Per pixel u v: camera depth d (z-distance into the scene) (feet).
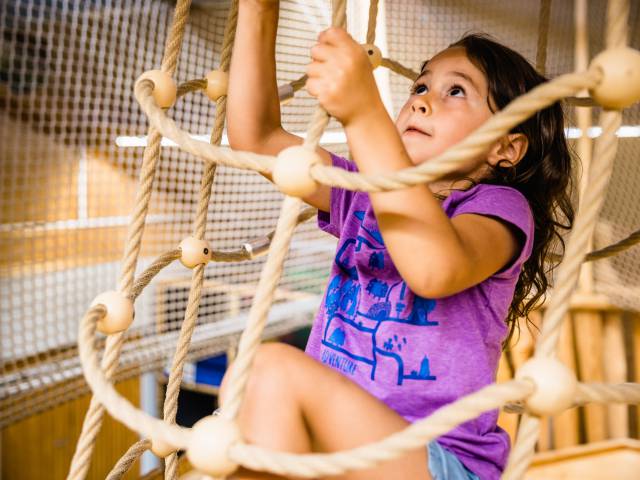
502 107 2.78
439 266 1.89
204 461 1.54
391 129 1.87
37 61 8.87
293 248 9.87
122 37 9.11
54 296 8.07
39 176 8.64
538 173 3.08
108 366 2.21
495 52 2.89
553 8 8.20
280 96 2.94
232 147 2.81
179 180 9.32
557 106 3.18
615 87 1.58
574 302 6.97
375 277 2.61
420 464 2.02
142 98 2.03
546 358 1.58
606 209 7.45
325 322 2.72
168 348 8.32
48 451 8.27
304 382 1.90
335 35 1.83
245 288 9.39
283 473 1.51
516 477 1.56
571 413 6.71
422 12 6.68
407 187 1.59
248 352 1.62
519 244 2.35
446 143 2.66
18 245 8.31
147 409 9.94
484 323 2.43
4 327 7.73
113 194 9.27
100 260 9.01
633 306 6.84
